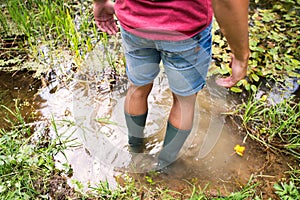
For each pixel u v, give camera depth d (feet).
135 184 7.84
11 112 8.87
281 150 8.46
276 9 12.16
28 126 8.95
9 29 11.21
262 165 8.21
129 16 5.95
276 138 8.71
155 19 5.73
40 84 9.93
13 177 7.59
